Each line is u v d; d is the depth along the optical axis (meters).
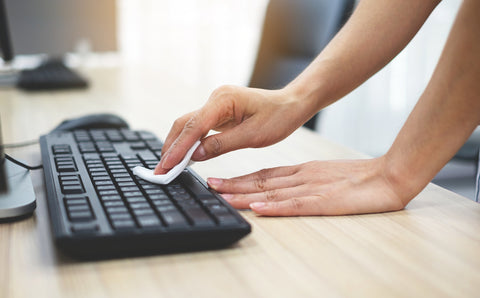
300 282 0.43
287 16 1.61
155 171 0.61
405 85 2.51
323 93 0.73
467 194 2.06
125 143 0.81
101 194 0.55
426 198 0.67
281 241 0.52
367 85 2.65
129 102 1.42
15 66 2.03
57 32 1.86
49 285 0.42
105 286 0.42
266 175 0.68
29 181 0.64
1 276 0.44
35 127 1.12
